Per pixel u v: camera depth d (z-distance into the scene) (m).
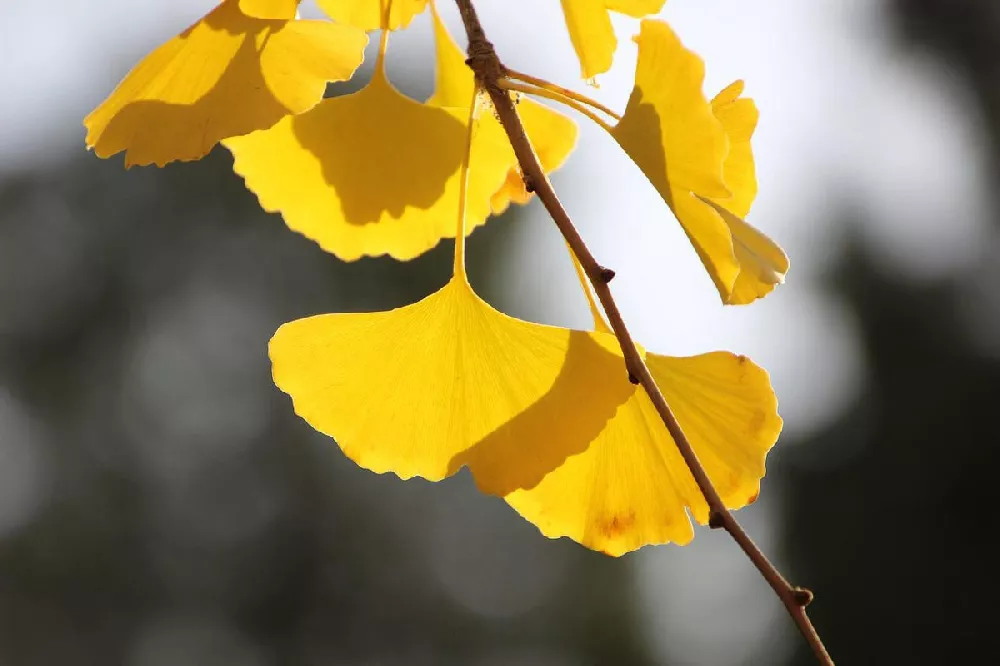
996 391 10.21
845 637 10.14
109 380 15.27
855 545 10.27
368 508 15.07
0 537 14.59
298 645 14.86
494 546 15.20
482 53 1.23
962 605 9.86
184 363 15.33
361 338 1.42
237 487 15.10
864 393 10.66
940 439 10.23
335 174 1.68
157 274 15.37
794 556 10.58
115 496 14.96
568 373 1.36
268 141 1.67
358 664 14.80
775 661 10.57
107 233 15.42
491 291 14.36
